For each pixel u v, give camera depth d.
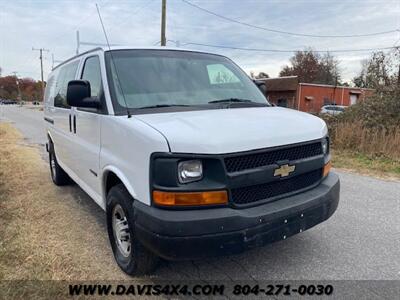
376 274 3.44
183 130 2.78
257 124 3.07
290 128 3.19
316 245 4.05
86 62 4.41
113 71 3.66
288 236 3.01
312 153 3.33
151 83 3.70
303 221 3.09
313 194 3.25
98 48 4.07
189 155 2.65
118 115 3.36
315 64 73.31
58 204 5.46
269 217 2.84
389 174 7.72
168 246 2.65
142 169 2.85
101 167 3.68
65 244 4.01
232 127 2.91
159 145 2.70
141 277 3.33
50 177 7.23
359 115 11.42
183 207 2.66
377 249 3.96
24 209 5.18
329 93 43.56
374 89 12.31
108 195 3.51
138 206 2.86
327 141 3.63
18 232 4.29
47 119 6.91
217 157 2.68
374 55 14.13
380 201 5.70
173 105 3.56
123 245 3.45
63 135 5.43
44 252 3.78
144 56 3.95
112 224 3.59
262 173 2.87
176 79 3.86
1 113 41.97
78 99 3.58
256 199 2.92
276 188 3.05
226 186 2.71
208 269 3.51
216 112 3.41
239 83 4.39
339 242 4.13
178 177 2.66
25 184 6.63
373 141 9.81
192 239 2.62
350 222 4.75
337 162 8.89
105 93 3.58
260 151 2.86
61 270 3.41
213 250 2.68
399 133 9.83
